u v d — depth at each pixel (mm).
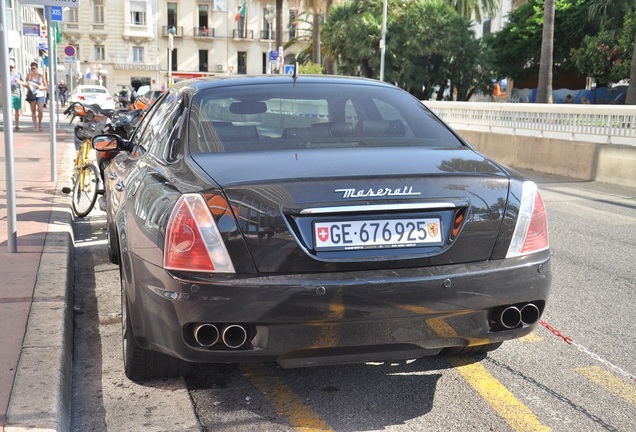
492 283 3066
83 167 8312
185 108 3803
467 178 3135
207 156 3346
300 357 2963
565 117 14859
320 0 39938
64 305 4430
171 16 79500
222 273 2879
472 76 48125
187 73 80562
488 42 49344
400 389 3637
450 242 3064
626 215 9180
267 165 3127
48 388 3234
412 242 3012
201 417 3320
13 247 5766
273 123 3662
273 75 4250
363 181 2982
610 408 3430
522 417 3322
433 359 4051
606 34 37906
